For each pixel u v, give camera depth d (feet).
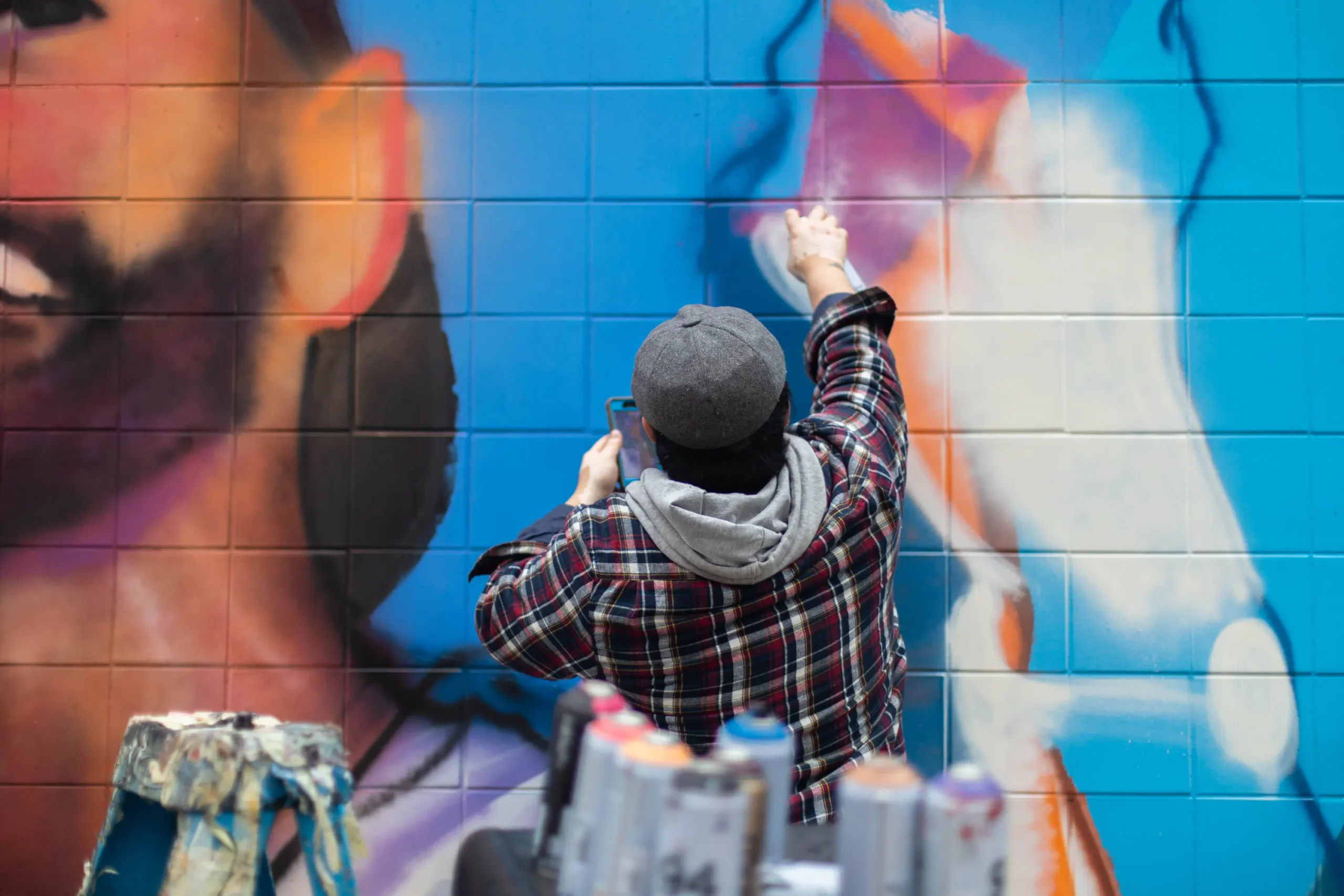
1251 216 5.96
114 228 6.07
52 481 6.00
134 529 6.00
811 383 5.99
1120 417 5.93
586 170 6.07
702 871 2.49
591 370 6.03
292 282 6.05
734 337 3.84
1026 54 6.01
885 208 6.00
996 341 5.97
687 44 6.07
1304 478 5.89
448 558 5.98
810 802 3.82
